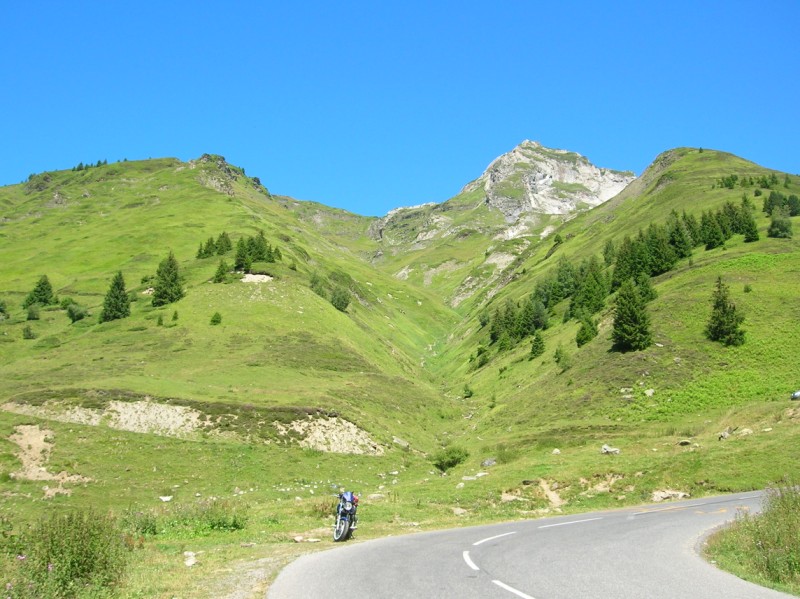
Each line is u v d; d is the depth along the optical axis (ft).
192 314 354.54
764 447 107.14
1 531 47.96
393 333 538.88
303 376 265.75
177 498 140.87
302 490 149.79
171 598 40.14
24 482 137.08
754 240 327.26
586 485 108.17
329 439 194.49
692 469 104.78
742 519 58.80
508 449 174.60
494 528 73.87
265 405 205.05
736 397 177.27
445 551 55.31
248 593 40.32
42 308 419.54
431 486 124.26
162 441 173.06
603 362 228.43
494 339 421.59
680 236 347.77
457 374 410.93
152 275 465.88
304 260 615.16
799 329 208.23
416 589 39.27
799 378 178.09
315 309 383.04
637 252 349.41
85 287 465.88
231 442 180.45
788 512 53.42
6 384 236.84
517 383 284.20
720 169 596.29
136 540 63.72
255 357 286.25
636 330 228.22
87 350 302.66
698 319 235.40
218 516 79.05
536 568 45.55
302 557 54.29
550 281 441.27
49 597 38.93
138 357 283.59
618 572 43.78
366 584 41.24
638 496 99.71
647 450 131.34
